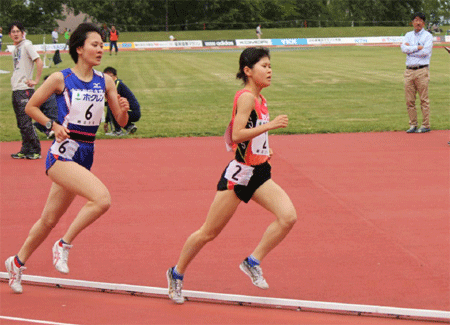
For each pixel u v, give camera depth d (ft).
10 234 29.58
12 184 39.81
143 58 175.11
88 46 21.08
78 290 22.98
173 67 141.69
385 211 32.89
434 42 259.80
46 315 20.43
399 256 26.12
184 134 59.88
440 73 120.16
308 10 387.14
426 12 392.06
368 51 197.47
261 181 20.77
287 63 148.46
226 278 23.97
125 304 21.56
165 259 26.09
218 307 21.34
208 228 21.03
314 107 79.36
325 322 20.03
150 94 94.38
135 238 28.84
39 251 27.17
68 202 22.24
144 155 49.44
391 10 390.83
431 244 27.63
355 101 84.84
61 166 21.29
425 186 38.32
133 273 24.53
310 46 250.78
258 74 20.27
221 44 261.44
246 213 32.60
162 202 35.12
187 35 316.40
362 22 364.99
